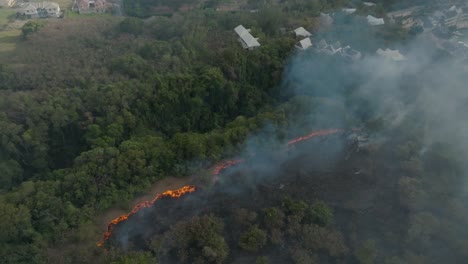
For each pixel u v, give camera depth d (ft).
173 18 450.30
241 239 243.40
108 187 256.52
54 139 306.96
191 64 359.66
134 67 344.49
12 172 281.74
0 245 225.56
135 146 274.57
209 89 338.95
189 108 334.24
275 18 433.07
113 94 308.19
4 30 441.27
